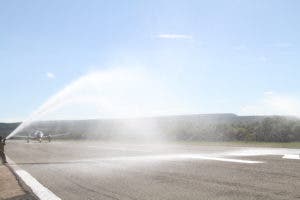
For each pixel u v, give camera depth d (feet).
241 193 22.30
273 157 45.16
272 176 28.73
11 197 24.66
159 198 21.90
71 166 43.78
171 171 34.81
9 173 39.47
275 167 34.42
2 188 29.09
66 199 22.68
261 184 25.17
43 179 32.68
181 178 29.73
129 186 26.78
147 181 28.86
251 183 25.73
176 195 22.58
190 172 33.35
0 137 54.80
